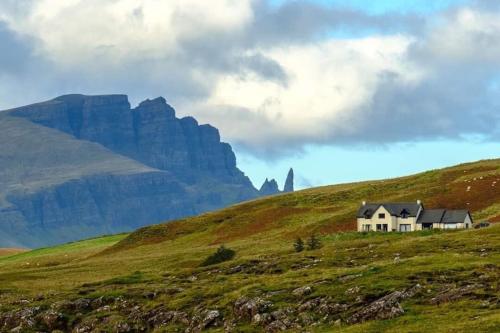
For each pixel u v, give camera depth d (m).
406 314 94.44
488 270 108.88
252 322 104.69
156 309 118.50
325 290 108.19
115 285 142.75
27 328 120.38
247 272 148.50
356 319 97.19
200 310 113.38
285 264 149.38
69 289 142.88
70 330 119.81
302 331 97.31
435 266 112.94
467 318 88.31
